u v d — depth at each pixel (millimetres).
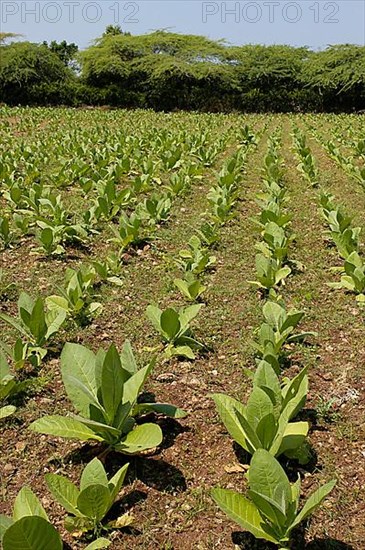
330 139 17938
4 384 3574
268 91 40156
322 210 7551
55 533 2160
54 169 10992
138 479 3061
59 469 3143
